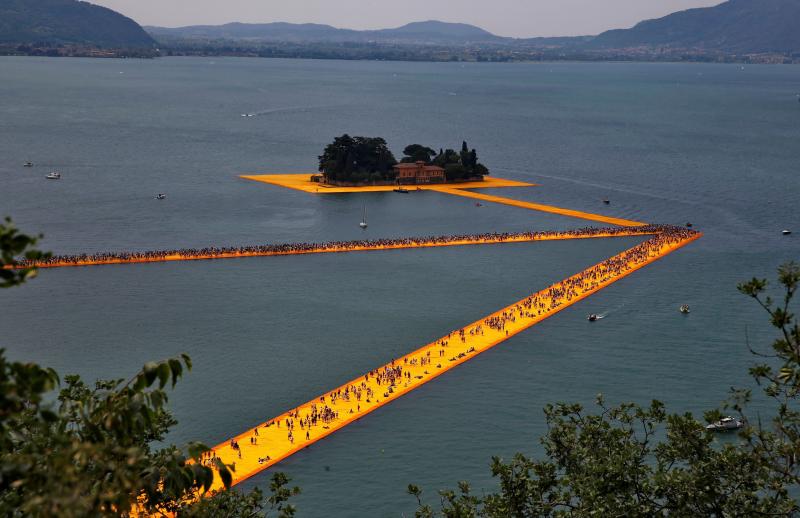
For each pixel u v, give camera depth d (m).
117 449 28.75
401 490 118.44
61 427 30.20
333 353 169.25
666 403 145.12
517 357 166.88
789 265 41.28
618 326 186.12
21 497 29.33
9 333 175.12
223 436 133.88
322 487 119.19
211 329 180.75
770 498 50.16
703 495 50.19
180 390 149.88
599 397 64.69
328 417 139.25
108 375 154.38
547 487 59.56
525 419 139.62
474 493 116.44
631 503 52.28
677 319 191.62
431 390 151.00
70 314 188.12
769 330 184.88
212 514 52.38
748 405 141.75
